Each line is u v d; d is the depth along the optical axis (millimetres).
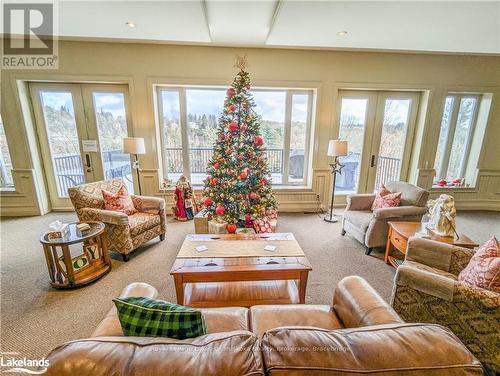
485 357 1376
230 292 1979
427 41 3416
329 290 2287
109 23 2961
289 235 2436
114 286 2324
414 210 2844
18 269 2582
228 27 3021
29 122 3984
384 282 2428
